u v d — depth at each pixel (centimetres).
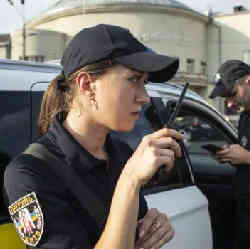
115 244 91
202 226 207
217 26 3622
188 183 223
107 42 102
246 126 252
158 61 101
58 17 3325
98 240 103
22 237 102
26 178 102
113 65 102
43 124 122
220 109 2627
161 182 201
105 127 114
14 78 162
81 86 107
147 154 92
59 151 111
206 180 325
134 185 93
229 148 236
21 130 158
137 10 3136
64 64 111
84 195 109
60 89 119
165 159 92
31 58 3083
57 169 108
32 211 100
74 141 111
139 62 101
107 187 115
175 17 3256
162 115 222
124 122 106
